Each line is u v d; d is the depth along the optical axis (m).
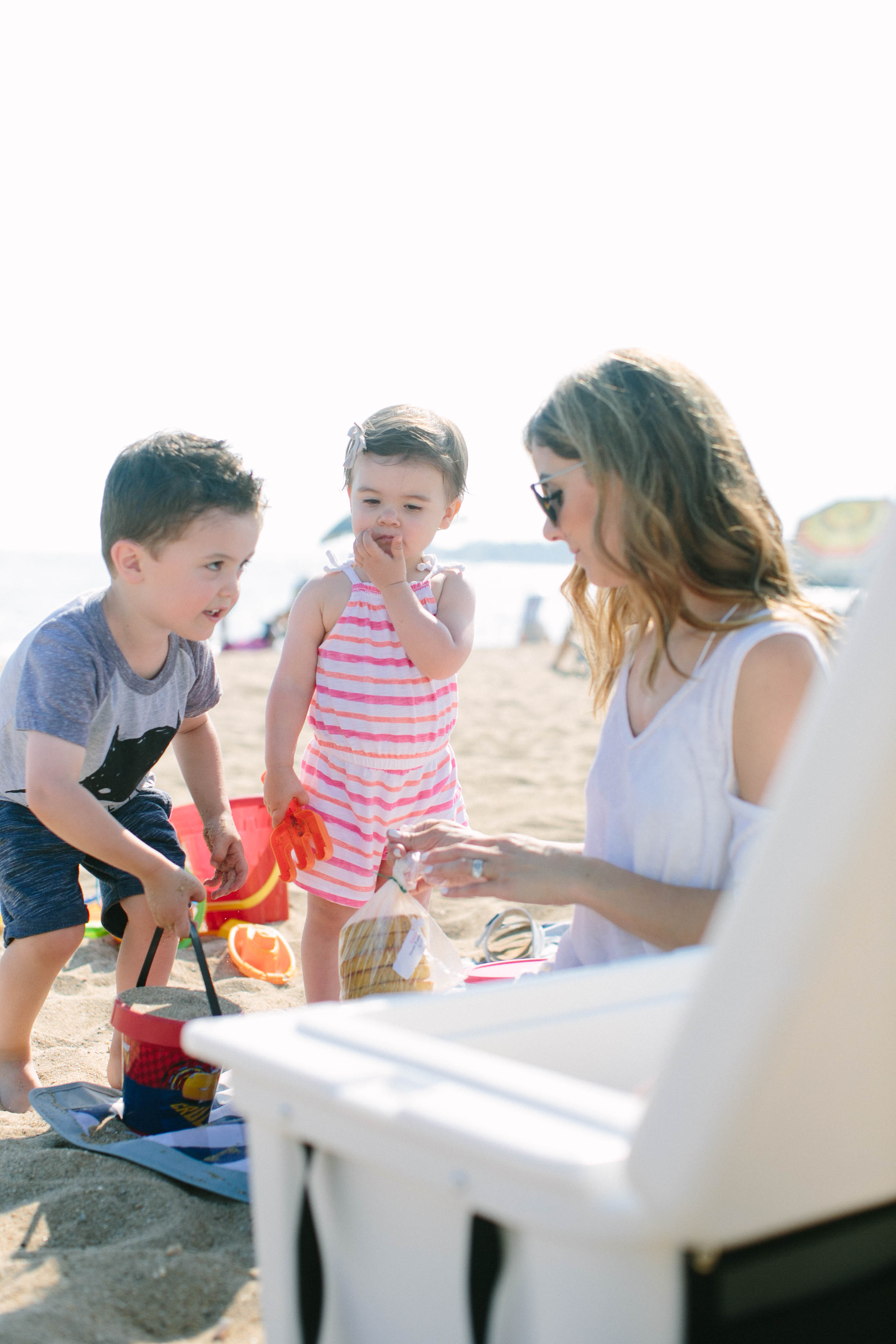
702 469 1.57
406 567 2.72
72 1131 1.92
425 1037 1.00
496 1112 0.77
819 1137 0.72
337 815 2.56
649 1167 0.67
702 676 1.53
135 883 2.34
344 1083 0.84
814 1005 0.67
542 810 5.00
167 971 2.36
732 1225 0.70
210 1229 1.60
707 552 1.58
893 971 0.69
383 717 2.57
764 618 1.52
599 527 1.61
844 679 0.64
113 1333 1.31
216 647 16.12
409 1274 0.85
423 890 2.45
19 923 2.23
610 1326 0.72
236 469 2.21
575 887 1.51
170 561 2.13
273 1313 0.96
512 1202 0.73
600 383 1.60
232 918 3.44
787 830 0.64
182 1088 1.89
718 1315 0.74
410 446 2.62
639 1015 1.08
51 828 2.08
